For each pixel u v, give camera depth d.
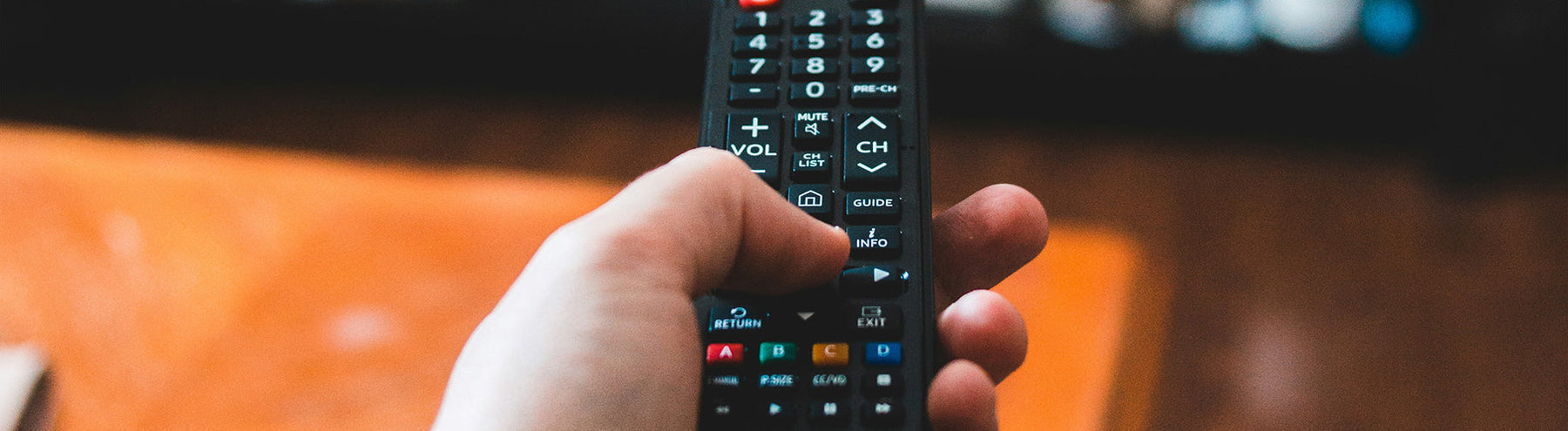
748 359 0.37
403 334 0.60
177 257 0.63
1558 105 0.96
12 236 0.64
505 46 1.13
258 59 1.21
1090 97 1.10
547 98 1.21
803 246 0.38
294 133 1.19
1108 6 0.99
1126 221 1.07
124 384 0.58
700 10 1.06
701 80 1.16
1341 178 1.10
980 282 0.45
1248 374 0.94
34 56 1.20
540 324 0.35
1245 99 1.07
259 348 0.59
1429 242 1.04
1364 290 1.00
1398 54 0.97
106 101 1.22
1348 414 0.91
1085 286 0.59
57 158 0.67
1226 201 1.08
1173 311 0.99
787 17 0.42
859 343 0.37
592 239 0.36
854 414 0.36
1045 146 1.13
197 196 0.66
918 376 0.36
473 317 0.60
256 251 0.63
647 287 0.36
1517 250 1.02
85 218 0.65
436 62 1.18
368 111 1.21
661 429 0.35
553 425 0.34
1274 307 0.99
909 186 0.39
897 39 0.42
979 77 1.08
